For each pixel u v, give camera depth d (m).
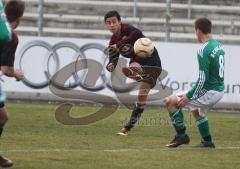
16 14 25.83
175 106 32.59
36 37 56.72
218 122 45.50
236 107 55.28
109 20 37.66
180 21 76.50
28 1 78.50
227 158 29.75
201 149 32.41
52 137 35.69
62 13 79.25
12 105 52.56
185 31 75.88
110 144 33.62
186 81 55.38
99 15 79.00
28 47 56.69
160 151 31.45
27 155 29.14
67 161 27.80
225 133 39.72
